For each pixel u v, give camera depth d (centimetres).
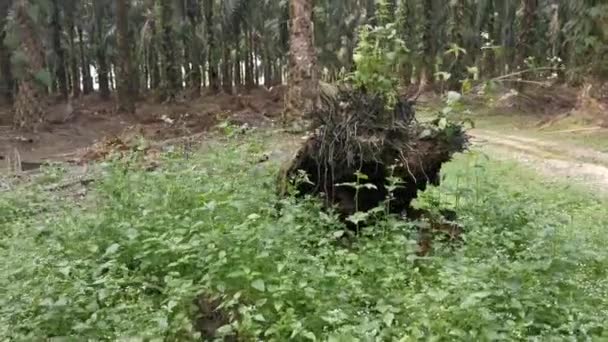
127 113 2833
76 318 490
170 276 526
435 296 446
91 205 826
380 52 696
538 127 2047
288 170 718
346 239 650
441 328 431
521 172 1277
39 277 543
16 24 2255
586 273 579
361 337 422
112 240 624
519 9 3158
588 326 453
